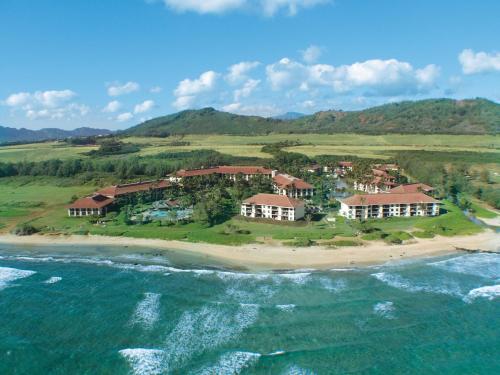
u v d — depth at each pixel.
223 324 69.44
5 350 61.75
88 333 66.81
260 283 86.50
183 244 113.38
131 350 61.69
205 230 124.31
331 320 70.69
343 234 118.81
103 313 73.56
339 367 57.88
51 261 102.50
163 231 123.12
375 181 191.12
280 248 108.00
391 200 142.62
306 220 135.75
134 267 97.12
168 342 64.12
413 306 76.00
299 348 62.25
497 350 62.09
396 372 56.88
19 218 143.88
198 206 144.75
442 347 62.75
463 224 130.12
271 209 138.88
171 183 190.25
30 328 68.38
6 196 179.75
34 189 197.75
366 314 72.88
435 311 73.94
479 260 100.88
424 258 102.00
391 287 84.44
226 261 99.94
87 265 99.19
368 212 141.00
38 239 120.62
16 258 104.88
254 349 62.12
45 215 147.50
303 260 99.81
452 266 96.69
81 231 125.69
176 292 82.25
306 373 56.59
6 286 86.19
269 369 57.41
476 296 80.31
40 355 60.62
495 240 116.31
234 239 114.31
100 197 155.12
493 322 70.25
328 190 189.50
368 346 62.84
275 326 68.62
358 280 88.00
